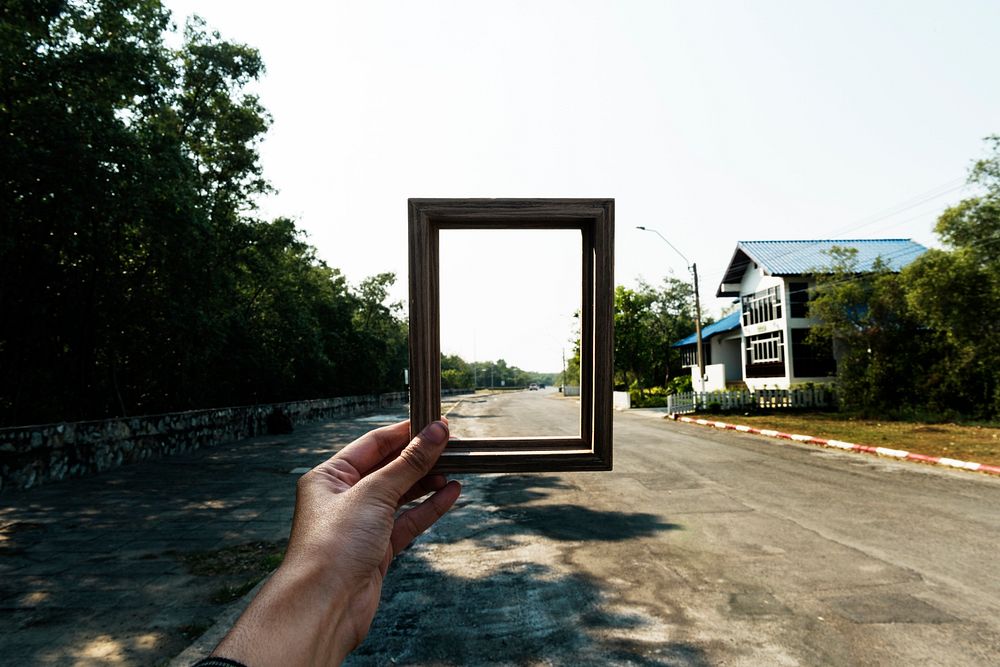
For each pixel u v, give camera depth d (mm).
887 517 6336
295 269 23688
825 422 18016
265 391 23469
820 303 20891
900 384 19297
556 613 3879
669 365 42156
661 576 4535
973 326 15859
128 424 11555
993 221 14992
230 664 553
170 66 12594
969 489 7875
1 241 9070
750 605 3939
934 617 3709
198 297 14016
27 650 3383
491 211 1242
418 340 1199
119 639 3518
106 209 10078
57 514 6992
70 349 12648
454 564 4949
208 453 13469
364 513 805
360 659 3301
